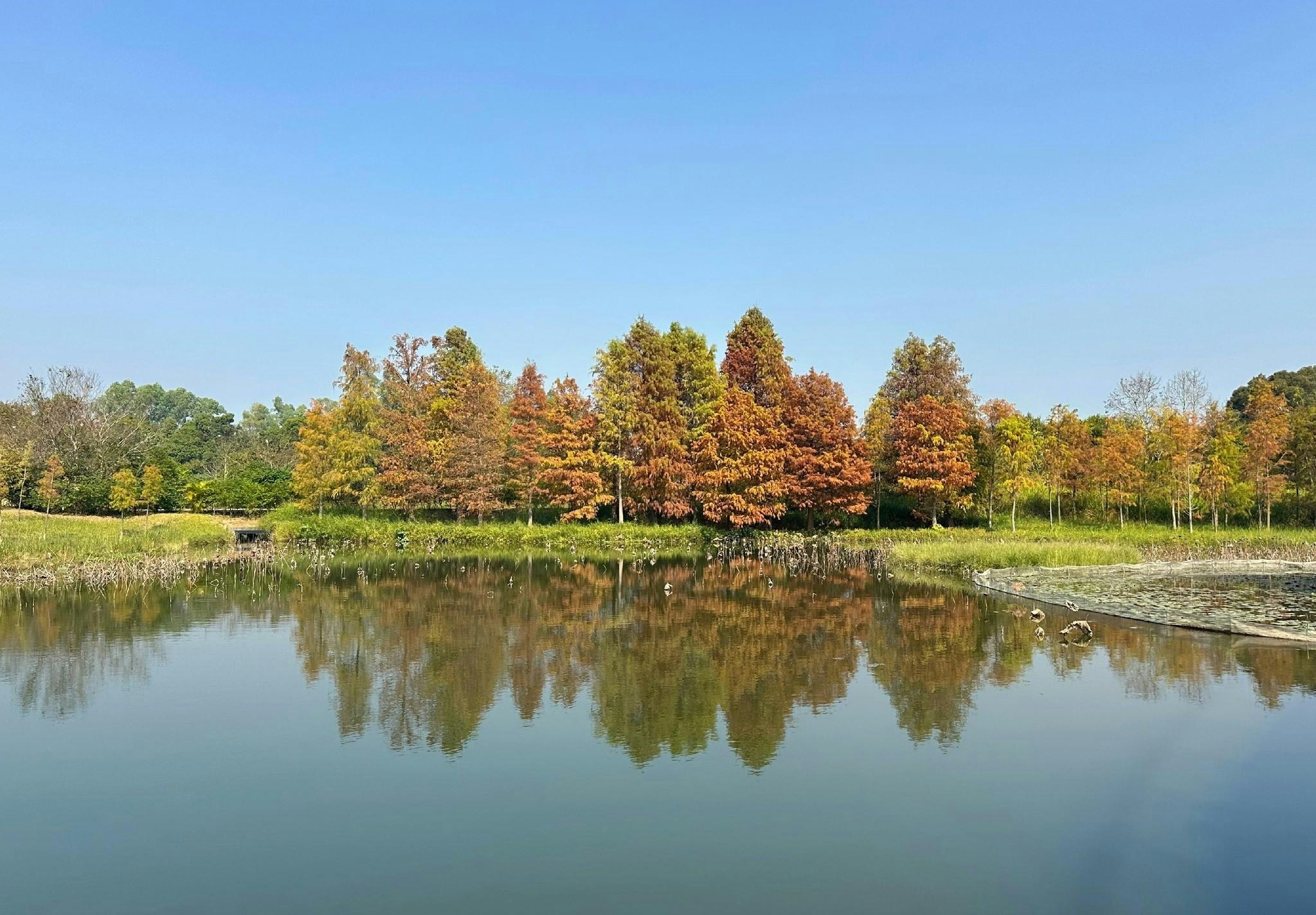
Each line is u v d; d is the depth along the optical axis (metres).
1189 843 10.20
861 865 9.72
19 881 9.52
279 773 12.73
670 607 27.73
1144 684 17.27
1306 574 35.34
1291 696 16.27
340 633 23.19
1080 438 57.22
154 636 22.70
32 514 55.97
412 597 30.03
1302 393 78.56
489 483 55.38
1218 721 14.77
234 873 9.66
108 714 15.66
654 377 57.66
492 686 17.55
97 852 10.22
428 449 57.22
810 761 13.05
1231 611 25.41
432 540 50.66
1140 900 8.89
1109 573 35.84
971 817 10.97
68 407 69.56
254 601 29.00
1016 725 14.65
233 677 18.38
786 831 10.60
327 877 9.55
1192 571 36.56
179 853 10.16
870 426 59.50
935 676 18.11
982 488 58.28
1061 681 17.55
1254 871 9.51
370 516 58.44
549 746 13.84
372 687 17.50
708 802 11.54
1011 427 55.03
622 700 16.38
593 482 54.34
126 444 73.75
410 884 9.37
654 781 12.32
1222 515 59.12
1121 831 10.54
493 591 31.69
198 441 103.62
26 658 20.11
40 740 14.20
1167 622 23.77
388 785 12.23
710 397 60.66
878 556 41.75
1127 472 53.88
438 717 15.42
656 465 54.06
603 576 36.88
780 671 18.72
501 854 10.07
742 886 9.25
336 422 57.72
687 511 54.88
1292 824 10.68
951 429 53.91
